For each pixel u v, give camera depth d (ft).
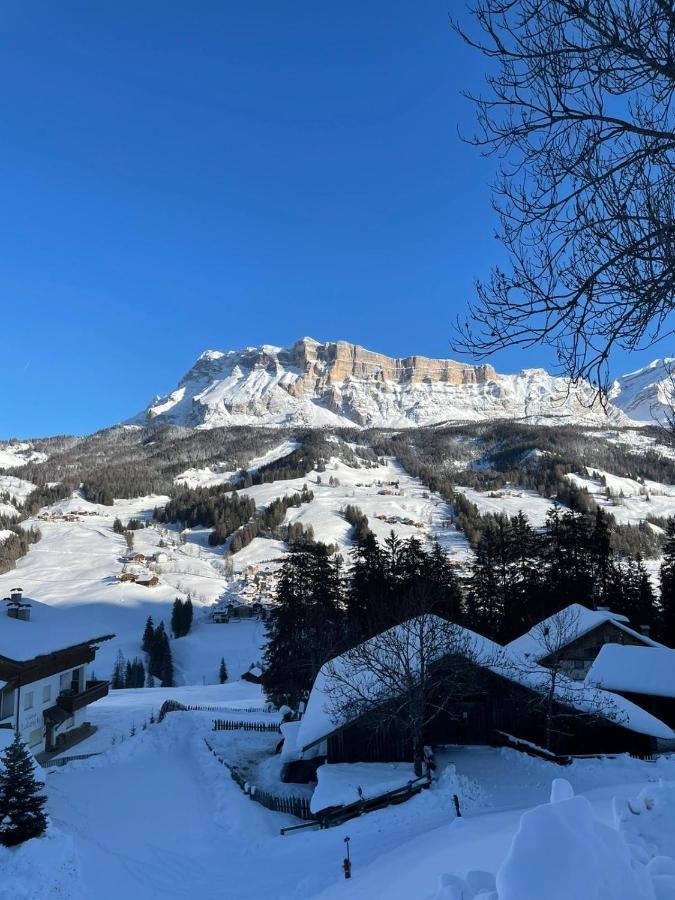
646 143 18.93
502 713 81.97
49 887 47.16
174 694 203.62
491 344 21.01
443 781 64.03
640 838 21.21
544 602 153.58
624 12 17.35
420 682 70.59
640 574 160.45
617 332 19.15
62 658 104.88
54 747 100.37
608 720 76.74
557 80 18.61
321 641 115.44
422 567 149.79
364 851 50.21
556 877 13.58
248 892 46.98
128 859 55.83
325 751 82.99
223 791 76.07
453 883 20.56
